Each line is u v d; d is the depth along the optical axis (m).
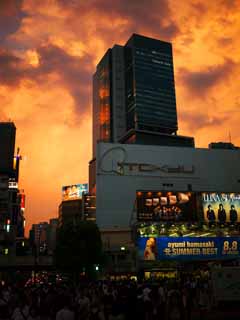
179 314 18.92
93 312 15.34
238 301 23.72
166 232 80.44
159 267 78.38
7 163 176.12
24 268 91.44
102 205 109.88
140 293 18.56
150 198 82.56
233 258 81.00
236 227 83.38
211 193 84.50
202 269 79.56
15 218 96.00
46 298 15.62
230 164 126.50
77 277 71.69
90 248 69.19
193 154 123.62
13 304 13.59
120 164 115.31
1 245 91.94
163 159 120.00
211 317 22.45
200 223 82.06
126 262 85.25
